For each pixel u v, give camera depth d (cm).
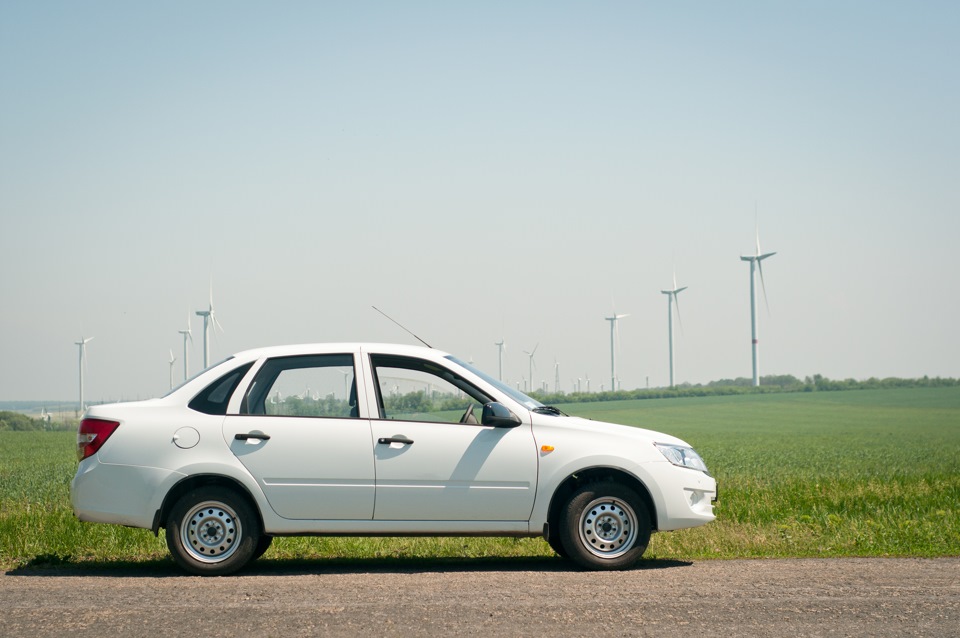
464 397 885
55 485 2483
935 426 7862
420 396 880
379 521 854
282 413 865
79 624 628
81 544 995
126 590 746
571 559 866
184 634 600
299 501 848
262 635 596
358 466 850
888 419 8975
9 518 1173
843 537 1039
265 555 970
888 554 948
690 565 874
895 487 1698
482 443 859
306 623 626
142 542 1001
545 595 712
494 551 1004
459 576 808
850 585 748
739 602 684
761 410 10469
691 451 906
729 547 997
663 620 631
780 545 1005
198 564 833
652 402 11881
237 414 862
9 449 5394
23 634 603
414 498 852
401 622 627
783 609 662
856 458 4194
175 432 852
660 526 863
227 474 844
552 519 872
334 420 862
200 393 870
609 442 870
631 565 857
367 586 755
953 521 1145
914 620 630
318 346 894
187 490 863
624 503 859
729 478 2655
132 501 843
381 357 888
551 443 862
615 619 634
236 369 877
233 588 751
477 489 854
